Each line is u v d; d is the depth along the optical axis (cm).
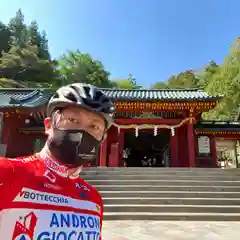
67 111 134
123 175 1272
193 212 951
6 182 110
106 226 803
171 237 684
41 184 120
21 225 105
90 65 7231
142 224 834
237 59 4859
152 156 3017
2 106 1791
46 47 7550
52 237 108
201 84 7488
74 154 129
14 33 7156
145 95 1984
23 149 2058
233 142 2778
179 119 1927
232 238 677
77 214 124
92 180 1212
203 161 2156
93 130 136
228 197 1064
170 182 1188
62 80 6153
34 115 2011
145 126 1938
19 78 5691
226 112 4522
